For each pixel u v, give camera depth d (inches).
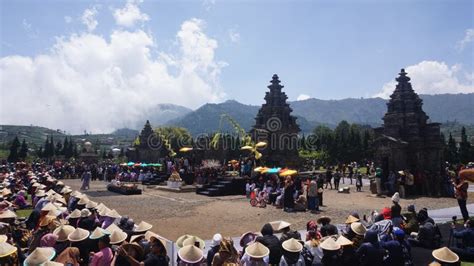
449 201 1076.5
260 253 315.6
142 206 1022.4
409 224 552.1
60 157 4124.0
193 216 849.5
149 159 2527.1
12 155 3838.6
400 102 1384.1
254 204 1032.2
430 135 1331.2
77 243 368.5
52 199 661.3
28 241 464.1
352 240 409.4
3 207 595.8
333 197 1214.9
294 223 754.8
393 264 371.9
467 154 3248.0
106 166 2330.2
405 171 1210.0
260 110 1775.3
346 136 3998.5
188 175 1647.4
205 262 354.9
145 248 334.3
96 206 573.9
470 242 480.1
